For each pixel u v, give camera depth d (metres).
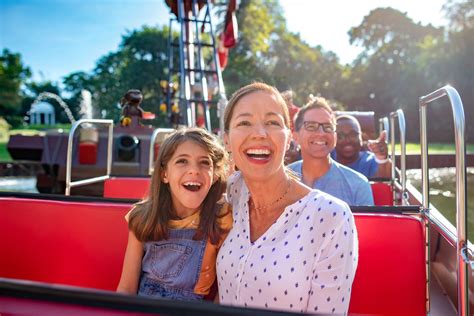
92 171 7.15
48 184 7.61
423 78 32.12
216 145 1.85
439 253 3.05
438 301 2.74
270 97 1.56
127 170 7.13
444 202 5.36
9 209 2.17
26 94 57.22
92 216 2.10
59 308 0.91
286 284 1.43
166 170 1.84
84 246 2.10
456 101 1.68
